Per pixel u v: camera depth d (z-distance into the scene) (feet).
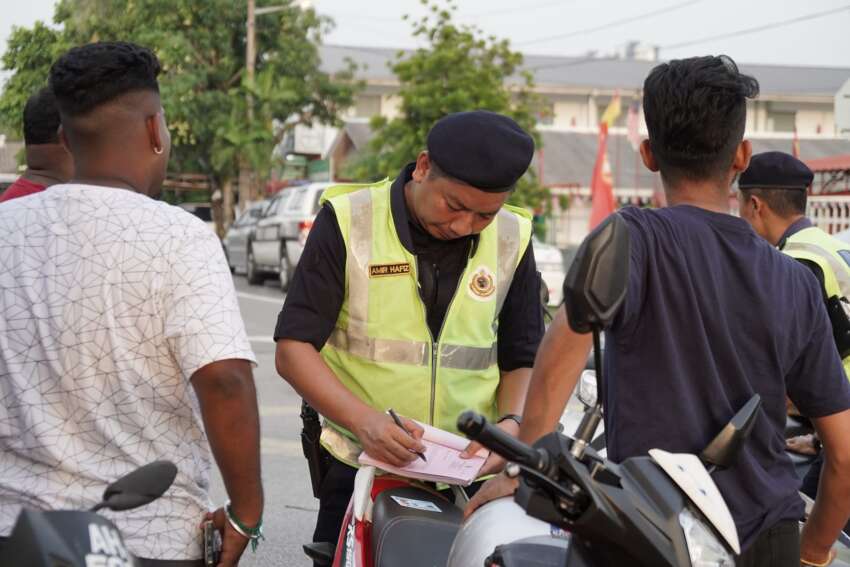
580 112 165.17
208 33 114.42
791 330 7.78
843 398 8.01
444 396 10.23
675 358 7.48
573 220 107.24
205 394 7.46
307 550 10.64
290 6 118.73
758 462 7.68
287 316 10.15
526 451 6.07
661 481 6.71
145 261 7.45
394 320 10.19
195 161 122.72
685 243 7.64
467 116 9.46
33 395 7.39
